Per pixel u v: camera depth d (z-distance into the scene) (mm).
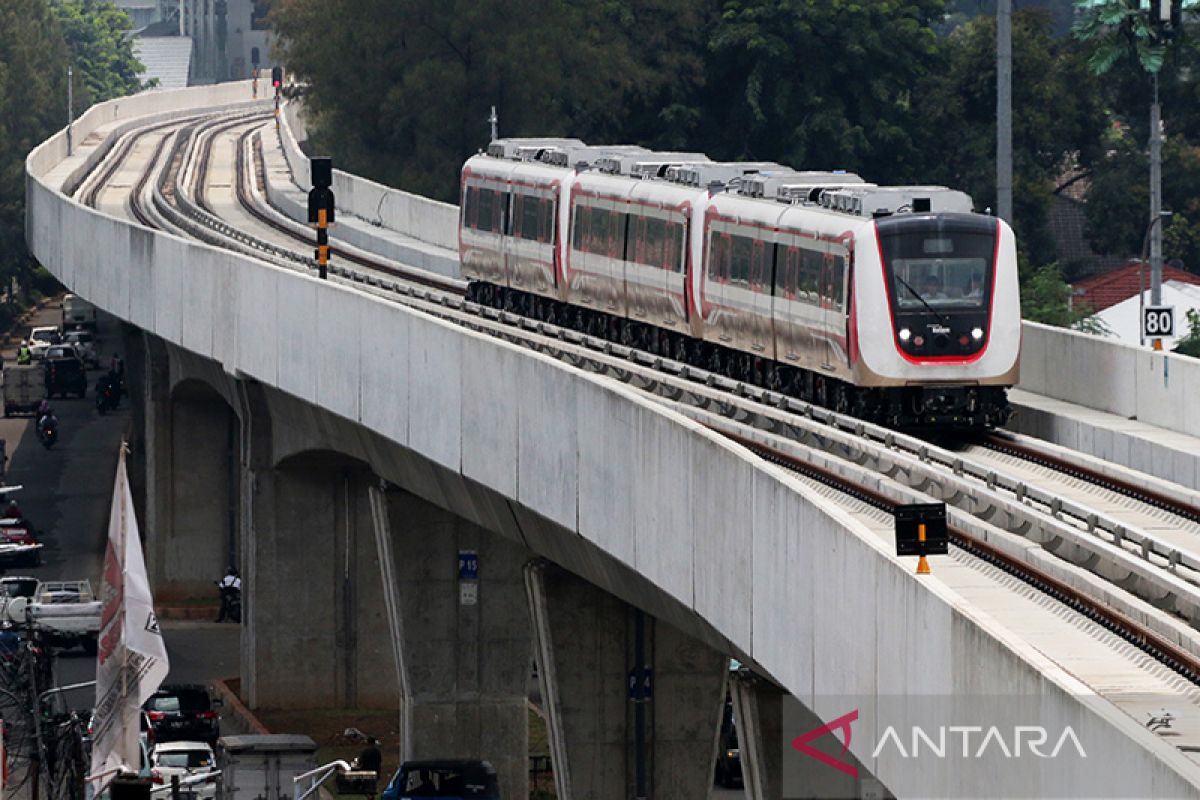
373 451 171125
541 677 154125
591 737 151375
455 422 139000
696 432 101000
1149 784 56469
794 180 157250
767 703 116812
